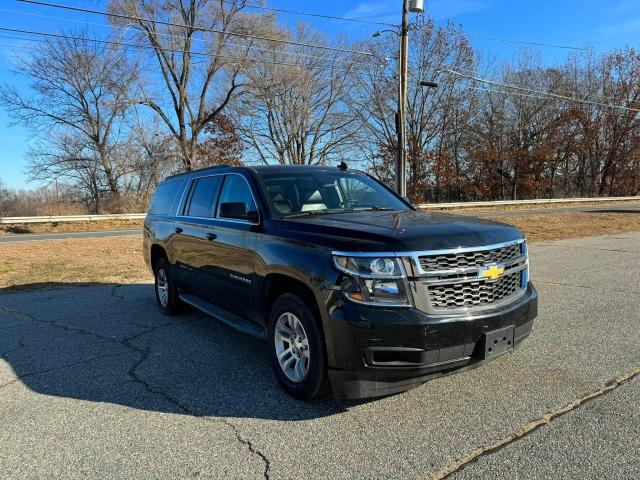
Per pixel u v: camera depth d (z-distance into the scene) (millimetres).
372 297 3205
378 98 39156
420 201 41344
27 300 7895
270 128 39469
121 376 4398
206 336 5629
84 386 4184
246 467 2871
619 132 46438
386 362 3193
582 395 3662
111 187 33531
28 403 3861
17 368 4684
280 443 3135
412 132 40844
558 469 2719
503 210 30922
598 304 6422
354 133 40688
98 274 10211
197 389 4059
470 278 3352
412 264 3207
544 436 3082
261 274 4152
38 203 32688
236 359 4801
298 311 3656
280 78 34031
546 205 35500
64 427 3438
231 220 4824
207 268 5273
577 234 15391
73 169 33375
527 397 3660
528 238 14656
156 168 33344
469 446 3006
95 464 2945
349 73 37656
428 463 2838
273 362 4020
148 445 3156
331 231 3615
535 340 4984
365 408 3598
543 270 9078
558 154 45438
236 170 5086
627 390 3721
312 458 2941
